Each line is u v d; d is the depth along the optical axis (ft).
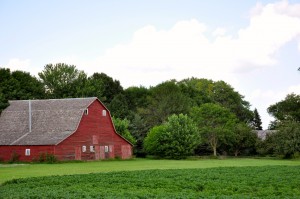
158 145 295.48
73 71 413.39
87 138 260.62
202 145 352.08
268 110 439.63
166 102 376.89
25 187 115.96
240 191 106.52
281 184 117.29
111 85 428.15
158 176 141.79
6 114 276.21
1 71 360.69
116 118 342.44
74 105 266.77
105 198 91.20
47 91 406.82
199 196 95.30
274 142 313.32
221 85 479.82
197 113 341.41
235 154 349.82
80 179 132.98
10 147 247.50
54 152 238.48
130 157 291.58
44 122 262.88
